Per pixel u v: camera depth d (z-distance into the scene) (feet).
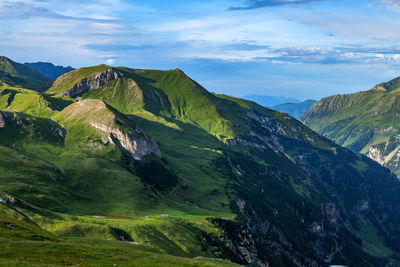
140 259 354.74
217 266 365.40
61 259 314.14
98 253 352.69
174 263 357.41
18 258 298.56
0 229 374.02
